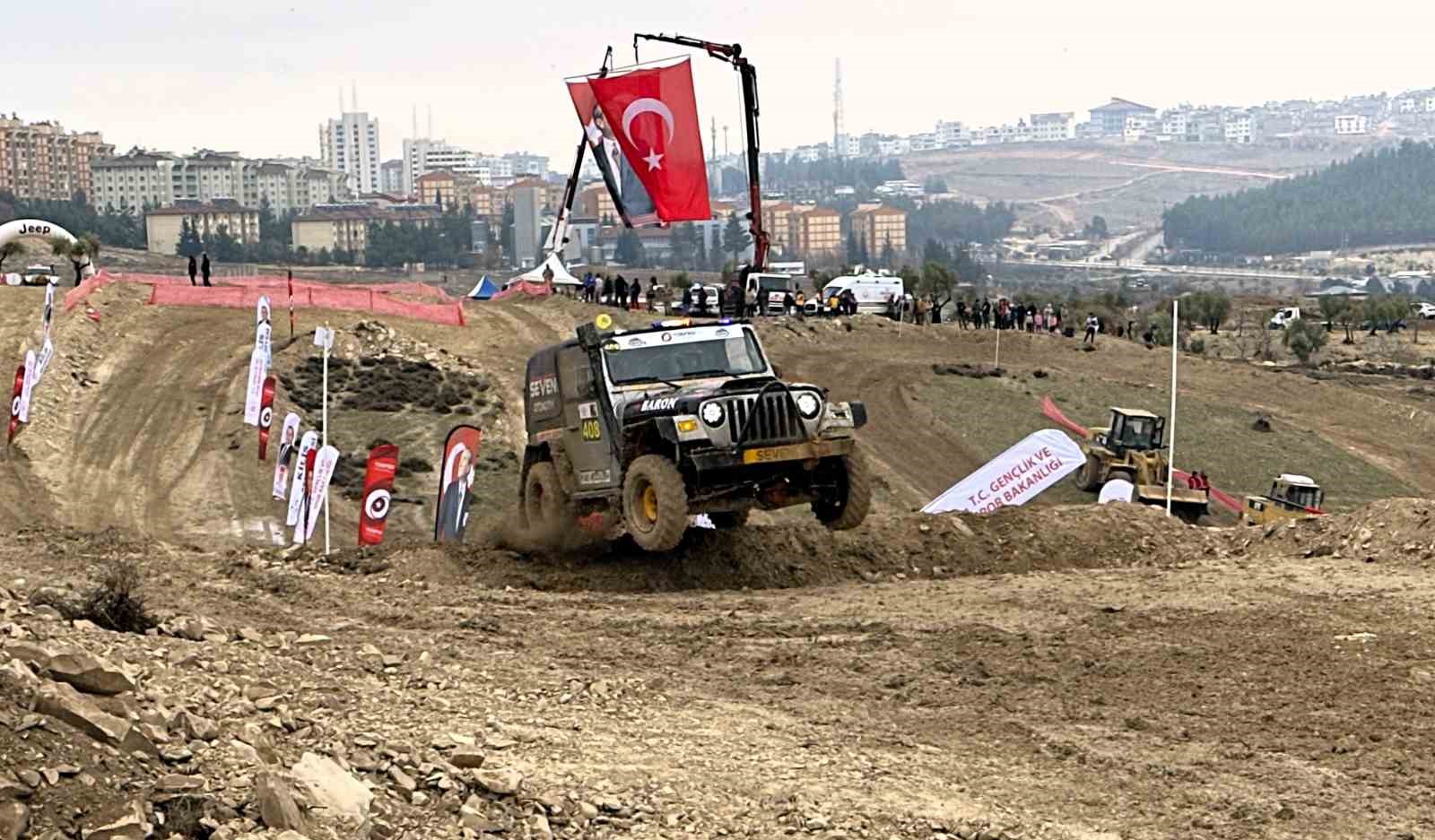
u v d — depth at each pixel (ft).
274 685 35.29
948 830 29.04
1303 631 44.91
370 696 35.86
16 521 106.73
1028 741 35.40
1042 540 61.87
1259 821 30.01
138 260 495.82
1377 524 58.65
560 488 63.41
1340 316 296.51
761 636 47.03
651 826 28.43
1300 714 37.14
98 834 22.33
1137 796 31.55
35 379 123.95
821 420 56.90
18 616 37.88
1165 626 46.52
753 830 28.48
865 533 62.03
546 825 27.71
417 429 135.64
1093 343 200.23
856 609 51.19
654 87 106.01
